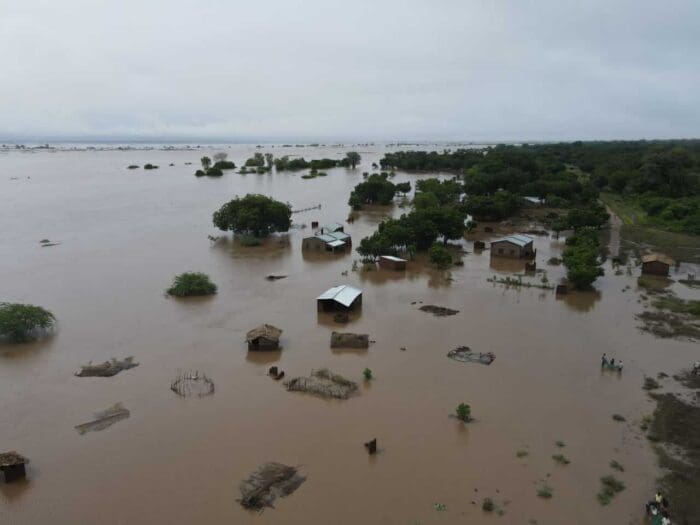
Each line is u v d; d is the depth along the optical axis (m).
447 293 65.19
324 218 119.38
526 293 65.38
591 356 47.62
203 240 94.81
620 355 47.84
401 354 47.69
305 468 32.28
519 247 81.12
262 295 64.25
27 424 37.00
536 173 162.38
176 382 42.12
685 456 33.66
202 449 34.12
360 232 103.44
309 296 63.81
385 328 53.72
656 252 87.50
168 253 84.94
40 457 33.44
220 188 169.88
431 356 47.31
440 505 29.36
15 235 96.12
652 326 54.75
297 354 47.66
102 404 39.53
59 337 51.38
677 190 130.25
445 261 74.62
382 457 33.38
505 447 34.44
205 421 37.22
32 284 67.69
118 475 31.73
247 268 76.56
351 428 36.41
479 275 73.19
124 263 78.38
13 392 41.31
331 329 53.41
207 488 30.56
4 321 49.62
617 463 32.91
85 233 98.69
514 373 44.22
